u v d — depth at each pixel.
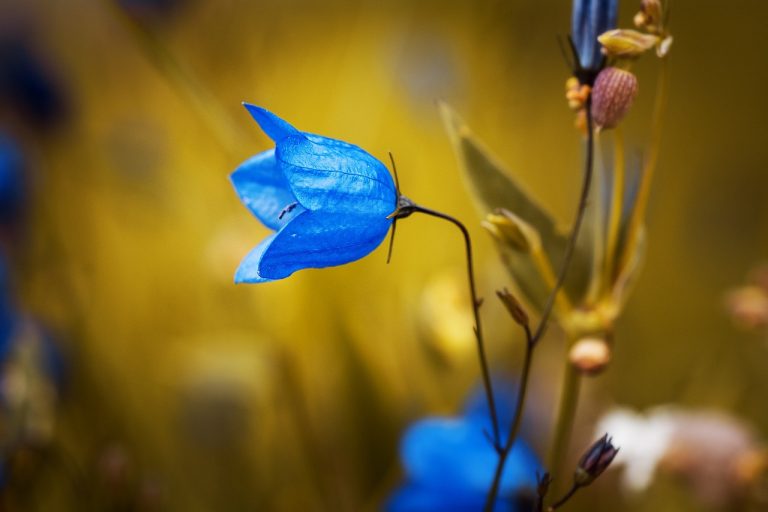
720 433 0.29
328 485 0.31
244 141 0.30
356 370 0.31
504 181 0.25
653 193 0.36
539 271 0.25
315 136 0.22
